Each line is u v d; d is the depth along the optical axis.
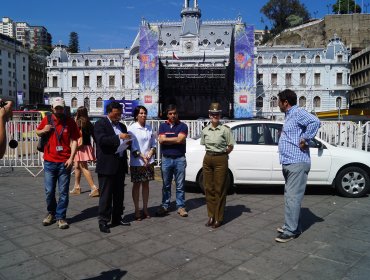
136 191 5.69
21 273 3.77
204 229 5.21
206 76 43.62
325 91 67.69
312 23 83.12
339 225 5.38
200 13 73.38
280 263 4.01
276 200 7.01
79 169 7.58
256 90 68.56
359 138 10.63
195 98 54.44
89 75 75.06
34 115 18.03
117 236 4.92
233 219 5.71
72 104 75.75
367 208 6.39
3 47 78.94
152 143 5.83
